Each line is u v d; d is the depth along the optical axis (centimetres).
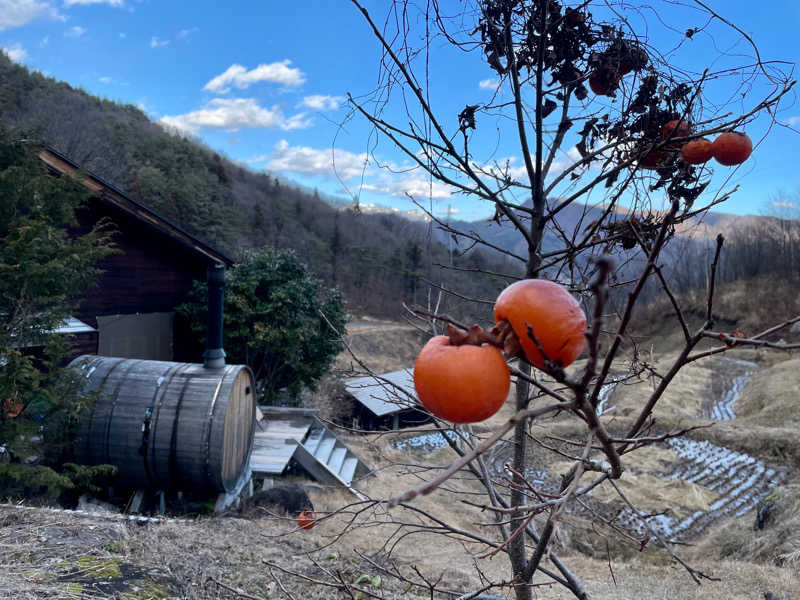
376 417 2209
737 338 148
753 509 1472
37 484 719
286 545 661
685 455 1864
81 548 507
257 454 1128
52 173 1144
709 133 203
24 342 770
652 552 1173
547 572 263
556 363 102
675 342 3634
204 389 853
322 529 862
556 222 257
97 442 824
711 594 829
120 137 6775
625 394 2492
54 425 792
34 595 399
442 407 100
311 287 1739
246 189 8756
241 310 1652
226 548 594
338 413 2033
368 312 4534
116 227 1369
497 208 282
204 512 858
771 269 4384
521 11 254
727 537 1221
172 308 1531
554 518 142
